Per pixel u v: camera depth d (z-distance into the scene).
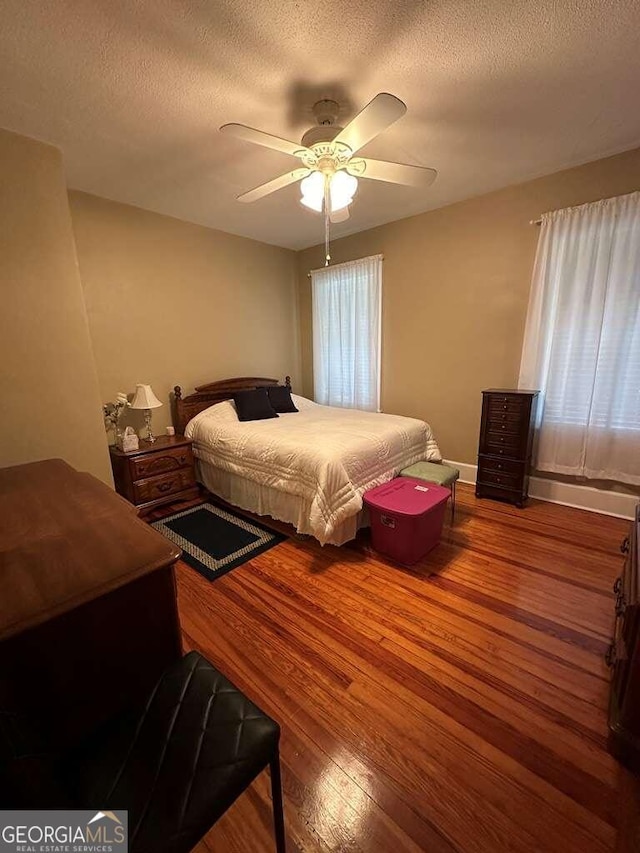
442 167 2.58
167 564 0.93
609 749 1.19
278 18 1.34
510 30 1.41
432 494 2.38
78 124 1.94
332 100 1.80
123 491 3.00
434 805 1.06
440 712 1.34
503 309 3.13
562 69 1.62
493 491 3.12
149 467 2.97
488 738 1.25
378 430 2.78
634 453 2.61
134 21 1.33
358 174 1.98
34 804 0.55
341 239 4.10
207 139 2.12
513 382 3.17
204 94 1.74
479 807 1.06
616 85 1.73
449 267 3.36
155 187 2.75
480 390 3.38
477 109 1.91
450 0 1.29
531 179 2.80
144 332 3.29
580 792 1.08
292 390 4.74
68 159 2.31
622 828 1.00
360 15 1.34
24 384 2.08
